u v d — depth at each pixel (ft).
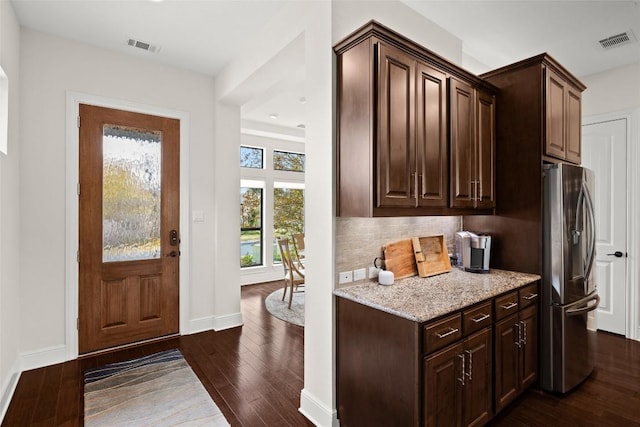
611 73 11.62
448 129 7.29
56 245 9.24
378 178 5.95
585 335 8.32
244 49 9.97
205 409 7.15
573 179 8.16
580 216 8.34
